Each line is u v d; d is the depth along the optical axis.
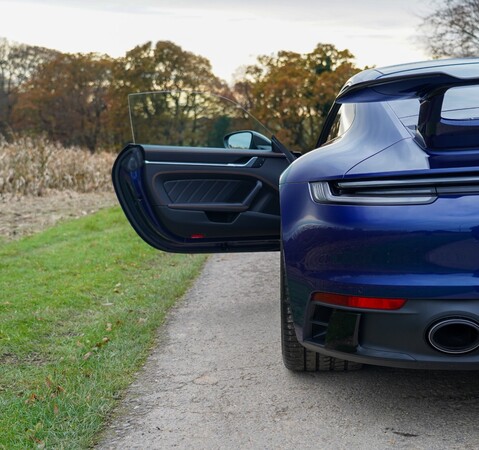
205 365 4.09
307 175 3.18
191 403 3.49
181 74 66.38
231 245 4.93
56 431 3.16
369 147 3.14
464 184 2.78
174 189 4.75
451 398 3.35
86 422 3.25
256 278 6.78
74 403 3.45
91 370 4.01
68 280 6.82
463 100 3.27
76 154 20.19
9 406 3.46
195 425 3.21
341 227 2.95
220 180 4.81
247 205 4.83
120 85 67.06
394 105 3.37
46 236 10.09
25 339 4.66
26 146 17.91
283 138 62.12
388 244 2.84
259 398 3.49
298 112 62.62
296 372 3.83
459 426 3.02
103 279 6.85
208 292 6.24
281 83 62.56
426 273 2.79
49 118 76.06
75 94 76.00
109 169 20.22
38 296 6.05
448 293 2.76
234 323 5.04
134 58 66.44
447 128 2.85
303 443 2.95
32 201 16.11
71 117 76.06
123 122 66.81
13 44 77.12
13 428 3.19
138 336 4.76
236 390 3.63
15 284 6.66
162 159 4.74
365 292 2.88
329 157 3.21
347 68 62.25
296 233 3.15
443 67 3.49
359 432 3.02
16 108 76.25
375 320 2.91
